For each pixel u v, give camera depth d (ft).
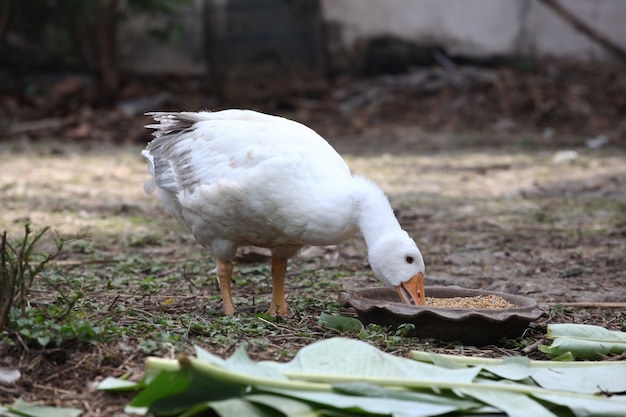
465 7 85.71
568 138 67.31
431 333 19.92
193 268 27.58
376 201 20.43
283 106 77.61
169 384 14.64
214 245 21.80
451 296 22.68
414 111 76.48
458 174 51.60
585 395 15.65
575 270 28.71
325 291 25.27
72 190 43.55
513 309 19.90
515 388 15.71
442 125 73.15
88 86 77.15
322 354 16.44
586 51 87.04
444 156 59.00
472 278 28.07
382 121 74.59
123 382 15.74
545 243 33.71
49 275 23.84
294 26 85.51
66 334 17.70
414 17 85.66
